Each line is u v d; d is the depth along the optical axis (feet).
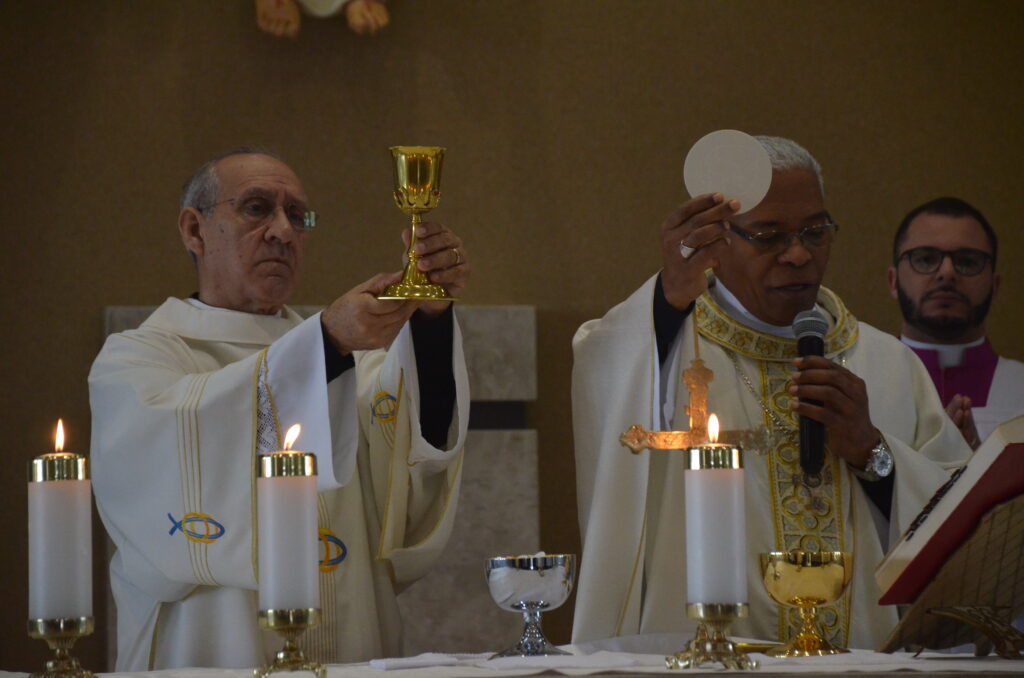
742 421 17.52
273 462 10.85
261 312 19.47
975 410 27.43
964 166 30.60
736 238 17.74
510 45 29.71
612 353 17.07
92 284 27.45
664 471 16.92
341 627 17.19
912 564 12.30
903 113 30.66
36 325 27.14
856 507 17.07
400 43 29.22
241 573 15.93
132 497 16.40
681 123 30.12
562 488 28.63
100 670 25.75
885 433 17.53
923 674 10.74
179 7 28.37
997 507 11.87
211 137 28.17
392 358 17.76
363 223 28.58
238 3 28.58
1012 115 30.91
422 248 15.07
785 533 16.97
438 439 17.31
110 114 27.91
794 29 30.63
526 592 13.25
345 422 15.89
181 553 16.15
